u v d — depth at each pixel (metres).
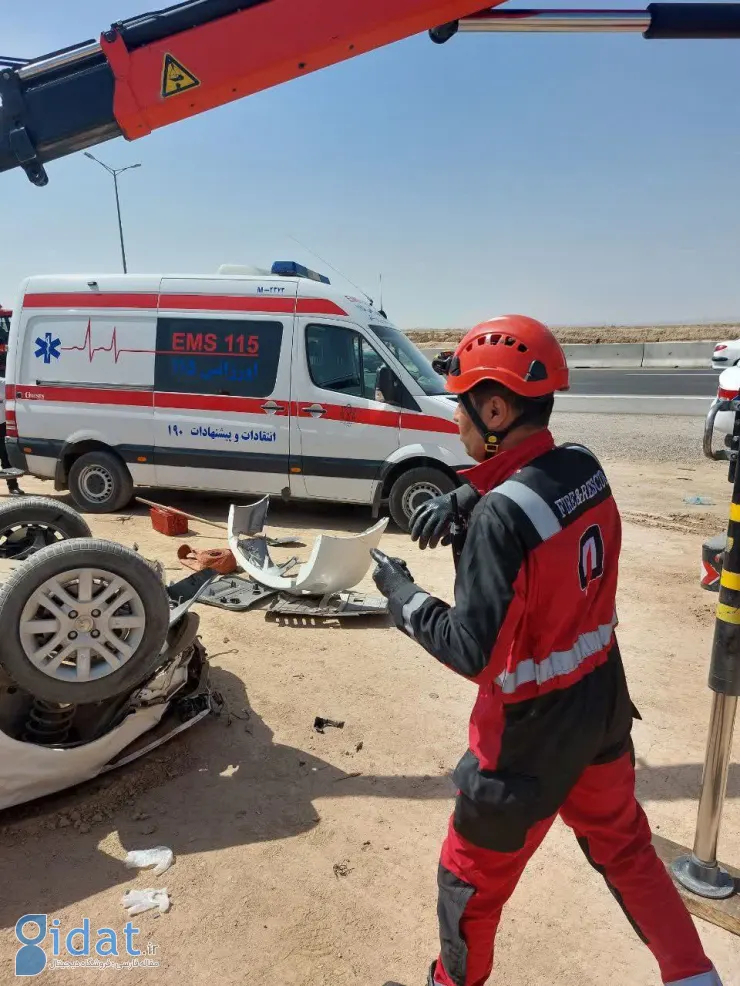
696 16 3.30
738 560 2.60
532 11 3.42
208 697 4.04
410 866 3.01
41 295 8.69
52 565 2.98
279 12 3.48
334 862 3.03
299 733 3.99
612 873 2.14
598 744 1.94
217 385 8.18
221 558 6.46
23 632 2.97
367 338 7.74
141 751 3.58
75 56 3.55
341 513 9.01
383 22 3.46
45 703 3.27
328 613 5.48
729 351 15.11
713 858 2.86
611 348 29.44
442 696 4.42
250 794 3.45
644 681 4.62
